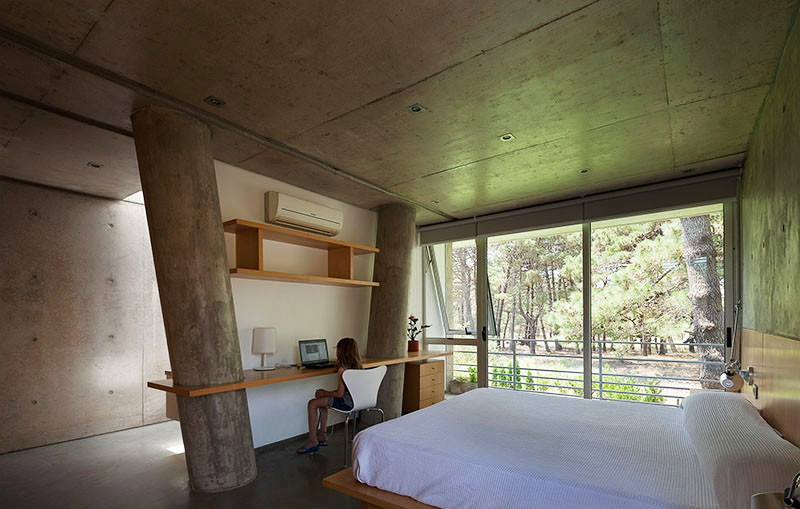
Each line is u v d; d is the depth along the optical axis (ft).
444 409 8.87
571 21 6.15
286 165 12.19
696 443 6.09
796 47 5.98
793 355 5.78
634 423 7.88
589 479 5.28
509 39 6.57
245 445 9.65
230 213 12.10
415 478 6.28
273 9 5.90
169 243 8.88
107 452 12.09
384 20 6.14
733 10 5.89
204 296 9.14
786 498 2.95
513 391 10.78
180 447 12.54
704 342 14.61
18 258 12.72
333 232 14.82
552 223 15.89
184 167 8.98
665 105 8.70
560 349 16.61
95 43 6.61
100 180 12.87
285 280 12.98
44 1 5.69
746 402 7.59
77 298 13.83
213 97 8.38
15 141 10.07
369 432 7.20
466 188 14.44
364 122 9.51
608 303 16.34
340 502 8.67
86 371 13.84
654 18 6.06
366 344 16.67
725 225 12.69
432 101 8.57
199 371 9.05
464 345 18.56
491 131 9.97
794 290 5.99
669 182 13.41
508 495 5.48
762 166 8.74
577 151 11.20
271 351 11.94
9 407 12.25
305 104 8.70
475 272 18.86
